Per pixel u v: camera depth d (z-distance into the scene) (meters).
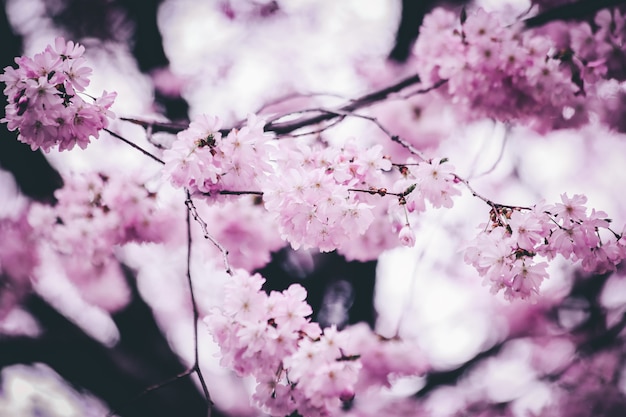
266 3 2.59
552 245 1.30
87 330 1.72
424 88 1.50
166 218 1.59
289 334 1.22
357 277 2.08
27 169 1.65
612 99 1.69
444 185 1.31
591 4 1.48
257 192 1.32
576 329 2.56
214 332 1.25
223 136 1.40
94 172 1.55
